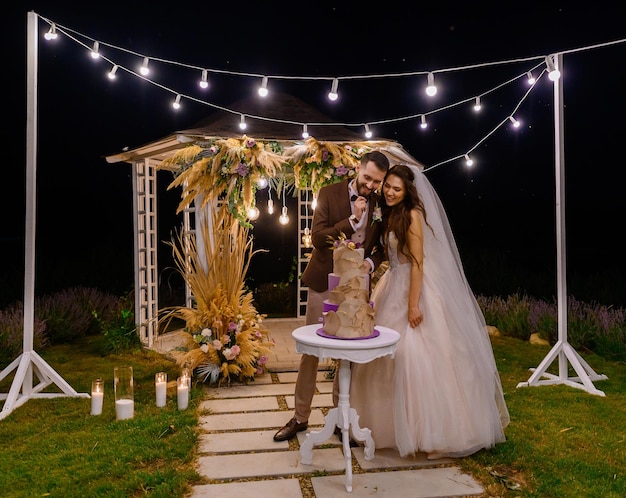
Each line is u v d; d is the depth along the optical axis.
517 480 3.55
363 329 3.57
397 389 3.80
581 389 5.40
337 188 4.36
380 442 3.93
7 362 6.48
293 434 4.22
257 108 7.23
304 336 3.61
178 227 11.67
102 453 3.88
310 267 4.42
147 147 6.45
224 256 5.93
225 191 5.93
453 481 3.54
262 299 9.98
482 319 4.28
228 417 4.71
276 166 5.86
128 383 4.62
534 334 7.66
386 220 4.13
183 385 4.86
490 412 3.95
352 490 3.42
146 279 7.29
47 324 7.48
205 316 5.79
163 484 3.40
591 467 3.69
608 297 9.38
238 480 3.57
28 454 3.93
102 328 7.45
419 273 3.94
